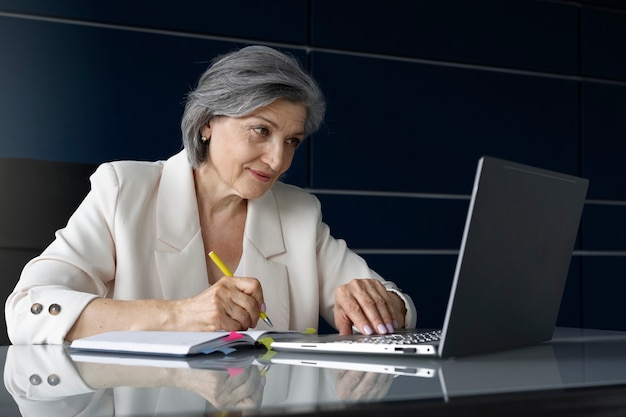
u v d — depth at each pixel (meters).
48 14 3.02
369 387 0.74
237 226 1.88
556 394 0.68
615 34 4.05
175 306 1.37
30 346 1.31
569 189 1.23
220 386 0.77
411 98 3.60
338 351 1.12
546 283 1.24
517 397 0.66
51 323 1.37
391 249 3.57
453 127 3.68
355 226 3.49
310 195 2.01
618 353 1.12
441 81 3.67
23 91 2.99
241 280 1.39
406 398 0.65
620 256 4.04
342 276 1.94
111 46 3.11
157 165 1.86
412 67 3.61
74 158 3.05
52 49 3.03
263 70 1.70
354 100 3.49
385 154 3.54
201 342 1.12
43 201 2.07
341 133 3.46
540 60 3.87
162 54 3.19
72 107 3.05
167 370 0.93
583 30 3.97
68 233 1.68
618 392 0.70
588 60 3.98
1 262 2.01
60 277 1.57
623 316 4.03
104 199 1.74
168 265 1.74
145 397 0.70
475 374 0.86
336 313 1.47
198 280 1.76
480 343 1.08
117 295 1.70
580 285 3.95
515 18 3.82
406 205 3.60
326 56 3.45
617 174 4.04
